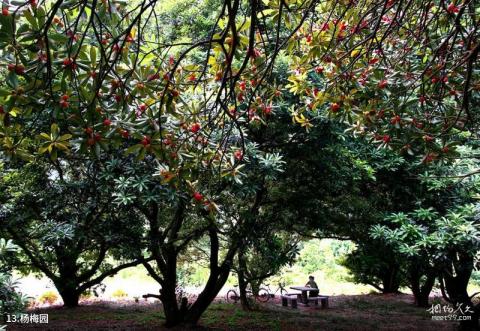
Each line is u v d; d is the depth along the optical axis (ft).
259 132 19.67
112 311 31.60
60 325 26.32
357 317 31.04
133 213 21.11
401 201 21.70
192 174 9.36
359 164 19.80
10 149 7.64
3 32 5.94
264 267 30.35
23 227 21.67
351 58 10.48
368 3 10.91
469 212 18.69
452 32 9.00
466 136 18.65
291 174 21.09
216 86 10.48
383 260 24.32
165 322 26.32
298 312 32.68
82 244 21.80
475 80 10.64
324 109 17.47
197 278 42.65
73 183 18.90
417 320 29.78
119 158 17.04
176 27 22.95
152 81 7.65
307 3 9.66
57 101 6.85
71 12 6.91
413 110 11.08
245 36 8.06
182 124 9.00
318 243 57.06
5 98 6.81
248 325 27.27
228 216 22.22
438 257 18.54
